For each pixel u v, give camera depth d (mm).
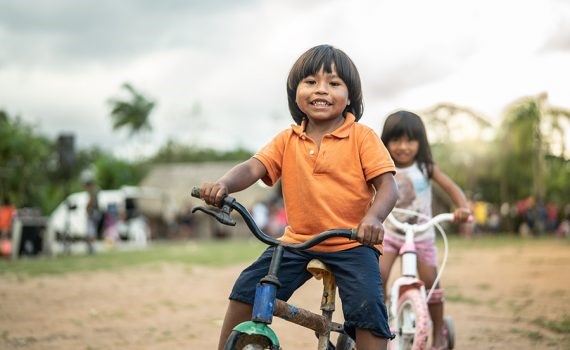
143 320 6219
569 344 5078
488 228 33750
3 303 7305
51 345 5043
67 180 33406
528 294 8148
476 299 7656
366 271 2742
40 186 29281
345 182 2883
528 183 40125
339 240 2801
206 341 5230
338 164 2889
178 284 9328
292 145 2994
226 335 2803
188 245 24297
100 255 16562
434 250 4570
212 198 2664
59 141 33438
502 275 10641
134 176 45688
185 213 35250
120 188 44500
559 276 10414
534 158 35781
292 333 5547
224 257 15305
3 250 15289
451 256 15586
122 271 11406
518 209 35312
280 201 37031
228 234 35500
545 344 5082
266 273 2785
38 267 12203
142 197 33406
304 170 2914
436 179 4609
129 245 24922
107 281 9711
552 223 34188
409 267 4199
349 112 3066
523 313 6598
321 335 2832
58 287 8891
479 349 4918
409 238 4262
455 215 4336
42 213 28578
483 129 36094
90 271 11352
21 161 27594
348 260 2777
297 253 2842
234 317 2797
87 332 5590
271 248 2869
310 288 8969
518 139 35219
